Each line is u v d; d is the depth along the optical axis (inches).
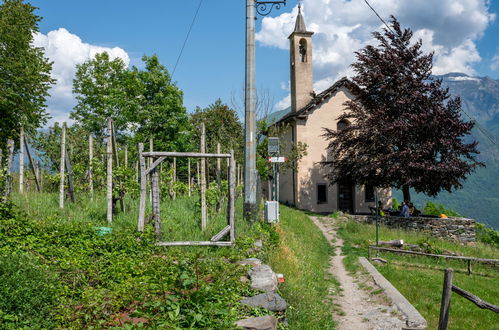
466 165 990.4
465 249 725.3
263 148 1275.8
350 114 1125.7
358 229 808.9
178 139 1268.5
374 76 1052.5
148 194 583.8
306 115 1224.8
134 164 691.4
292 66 1354.6
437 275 514.9
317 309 304.8
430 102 1020.5
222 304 222.7
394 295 370.9
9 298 185.9
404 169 964.6
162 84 1306.6
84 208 465.1
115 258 293.6
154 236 356.8
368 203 1264.8
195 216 472.4
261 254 368.2
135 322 202.7
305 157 1241.4
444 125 987.3
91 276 254.7
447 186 1030.4
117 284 243.1
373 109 1071.0
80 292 226.7
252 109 509.7
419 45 1088.8
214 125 1510.8
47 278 214.7
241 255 345.1
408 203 1025.5
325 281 426.3
